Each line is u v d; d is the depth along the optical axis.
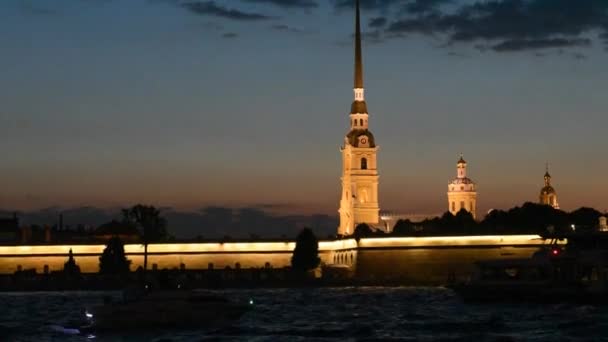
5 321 183.50
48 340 150.88
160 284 163.50
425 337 146.25
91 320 161.38
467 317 177.62
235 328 160.00
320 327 162.62
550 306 197.62
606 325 154.25
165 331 157.88
